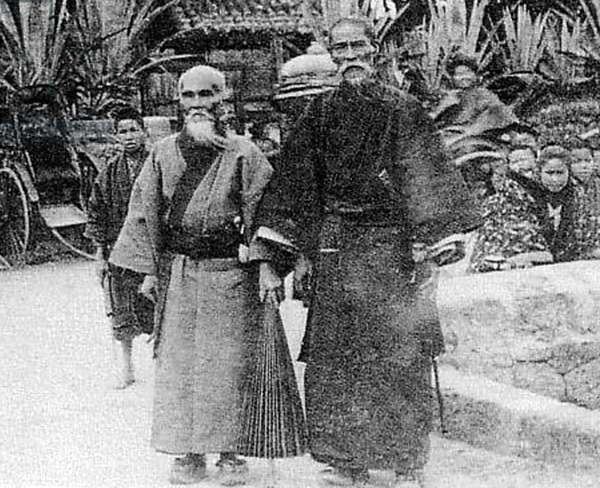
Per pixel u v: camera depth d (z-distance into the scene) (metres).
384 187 4.82
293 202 4.82
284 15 18.97
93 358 8.02
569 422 4.93
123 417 6.20
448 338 5.70
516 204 6.48
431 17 14.62
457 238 4.76
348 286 4.82
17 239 14.51
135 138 7.28
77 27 17.38
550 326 5.52
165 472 5.15
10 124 14.80
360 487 4.84
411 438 4.81
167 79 18.75
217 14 19.25
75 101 17.25
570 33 19.02
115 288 7.12
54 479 4.96
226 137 5.16
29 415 6.27
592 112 13.19
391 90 4.86
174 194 5.14
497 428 5.16
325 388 4.85
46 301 10.90
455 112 10.02
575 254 7.39
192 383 5.05
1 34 15.98
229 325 5.08
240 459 5.06
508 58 17.25
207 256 5.11
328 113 4.82
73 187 14.86
